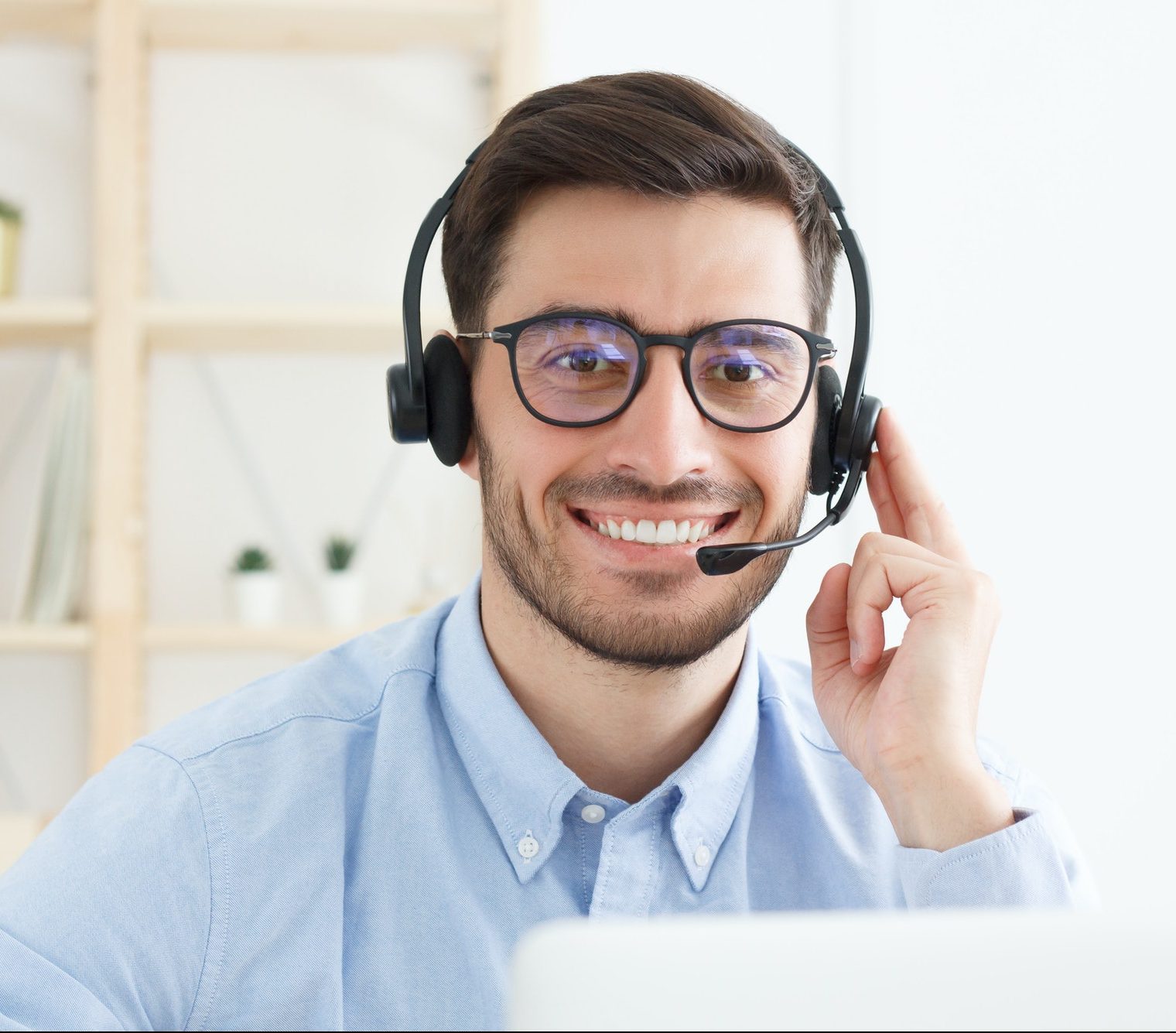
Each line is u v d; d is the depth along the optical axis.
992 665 2.37
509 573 1.02
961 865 0.92
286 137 2.56
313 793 1.00
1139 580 2.29
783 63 2.59
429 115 2.59
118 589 2.25
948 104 2.50
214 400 2.54
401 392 1.08
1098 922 0.47
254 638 2.28
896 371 2.49
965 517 2.41
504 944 0.98
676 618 0.99
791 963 0.46
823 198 1.08
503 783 1.02
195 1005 0.93
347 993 0.94
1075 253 2.38
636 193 0.97
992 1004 0.46
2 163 2.49
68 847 0.94
